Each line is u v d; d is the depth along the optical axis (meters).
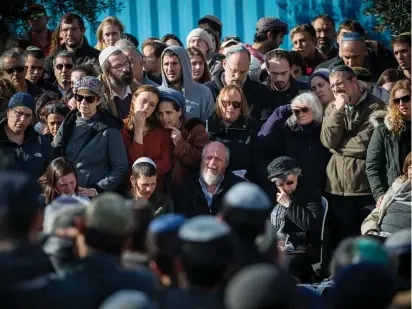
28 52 20.58
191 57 20.09
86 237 8.94
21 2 21.58
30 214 8.55
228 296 7.14
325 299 11.58
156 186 16.78
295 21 24.97
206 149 16.72
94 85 16.78
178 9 25.84
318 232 16.16
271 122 17.64
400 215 15.85
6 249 8.54
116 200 9.08
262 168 17.42
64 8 23.62
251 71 20.48
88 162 16.75
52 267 9.55
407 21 21.41
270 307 6.96
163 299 8.24
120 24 22.47
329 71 18.58
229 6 25.44
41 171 16.64
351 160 17.06
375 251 9.35
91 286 8.62
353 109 17.16
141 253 10.36
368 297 7.85
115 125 16.95
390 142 16.72
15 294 8.23
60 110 17.48
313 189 16.48
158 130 17.30
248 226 9.84
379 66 21.77
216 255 7.97
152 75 20.61
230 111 17.55
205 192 16.69
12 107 16.44
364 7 24.25
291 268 15.88
